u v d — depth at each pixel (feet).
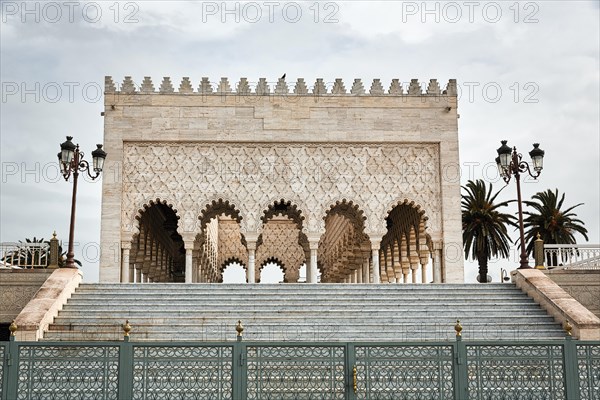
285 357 50.88
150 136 125.90
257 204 125.29
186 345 50.57
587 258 98.68
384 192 126.62
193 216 124.57
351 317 84.99
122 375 49.83
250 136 126.62
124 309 86.43
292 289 94.27
